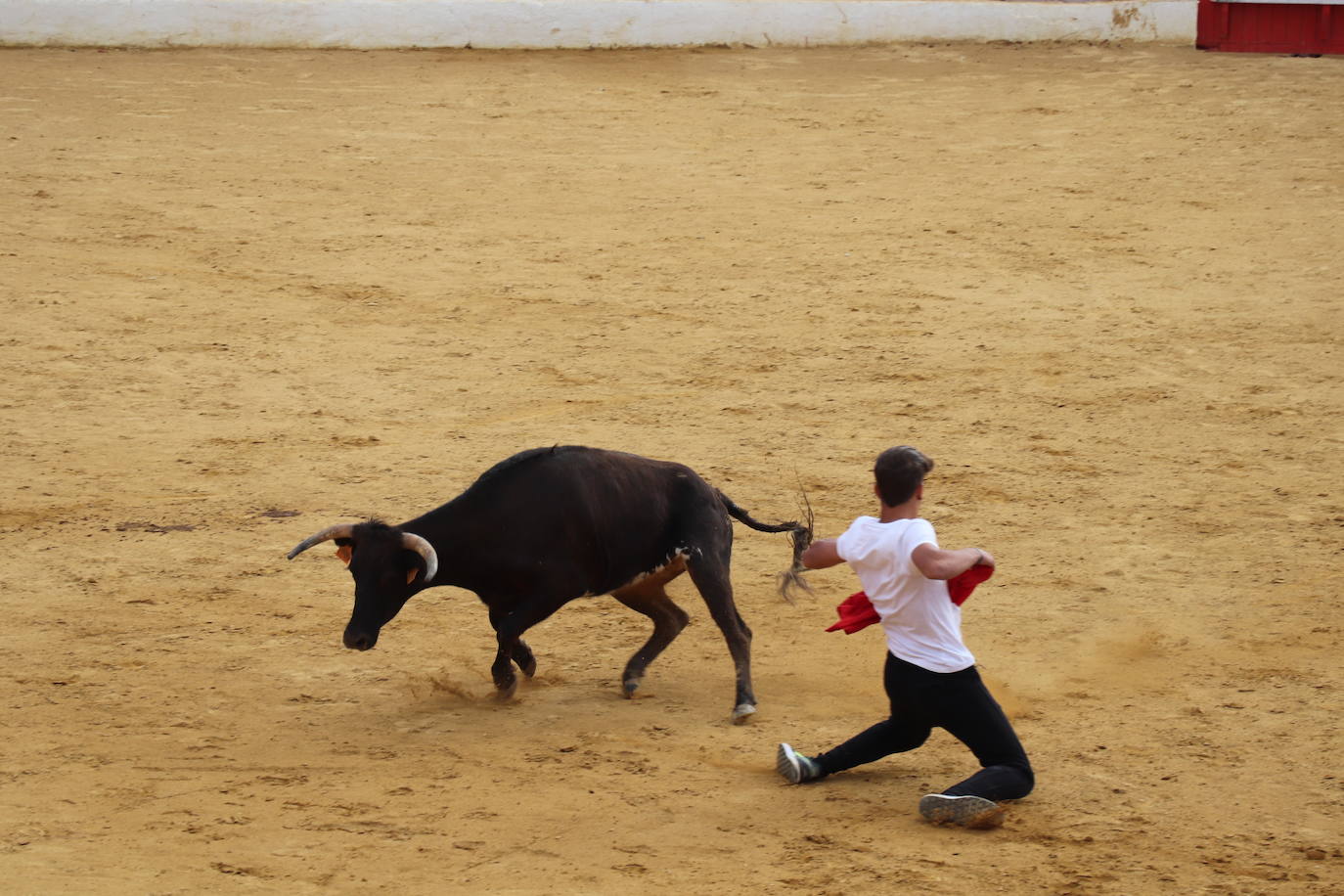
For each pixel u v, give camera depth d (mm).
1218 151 26547
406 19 32406
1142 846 7512
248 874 7094
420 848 7406
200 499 13953
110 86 29047
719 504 9883
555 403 16641
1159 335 18859
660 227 22953
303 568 12344
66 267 20609
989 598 11797
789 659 10609
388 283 20500
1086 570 12391
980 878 7121
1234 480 14539
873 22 33938
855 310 19766
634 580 9648
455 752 8781
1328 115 28297
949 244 22312
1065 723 9297
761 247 22125
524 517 9273
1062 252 21938
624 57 32500
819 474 14656
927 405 16656
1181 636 10992
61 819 7727
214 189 24016
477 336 18719
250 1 31891
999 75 31766
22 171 24234
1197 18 33406
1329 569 12352
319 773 8438
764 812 7914
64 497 13953
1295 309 19625
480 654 10625
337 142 26578
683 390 17078
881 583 7637
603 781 8336
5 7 31000
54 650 10539
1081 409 16562
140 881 6984
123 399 16609
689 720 9391
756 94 30250
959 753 8820
